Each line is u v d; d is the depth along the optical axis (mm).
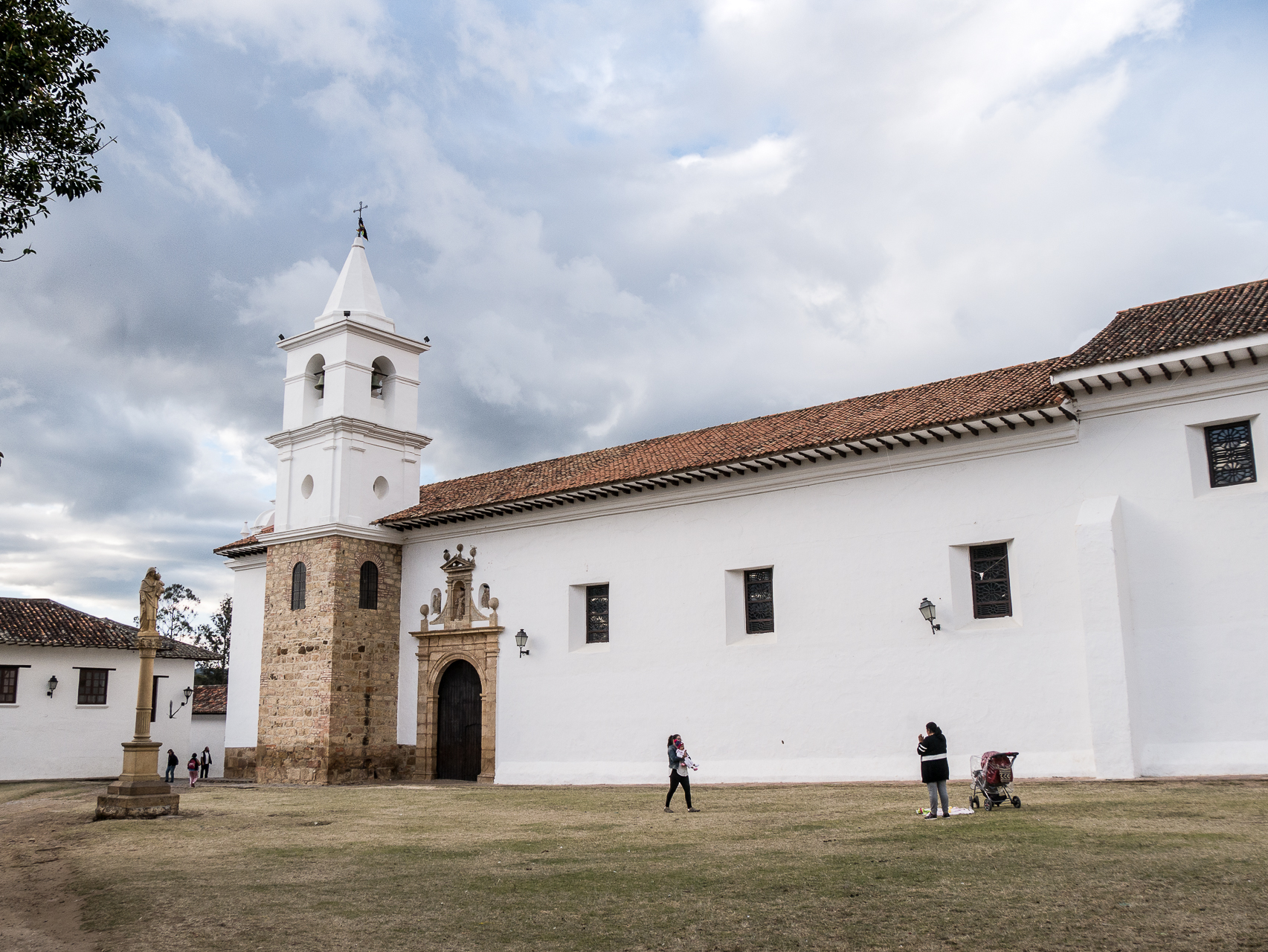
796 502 21531
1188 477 17094
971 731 18547
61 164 12195
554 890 9875
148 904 9883
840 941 7660
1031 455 18719
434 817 17062
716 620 22266
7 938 8828
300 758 27219
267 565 29672
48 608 36219
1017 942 7395
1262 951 6875
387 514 29172
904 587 19750
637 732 23078
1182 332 17156
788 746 20719
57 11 12062
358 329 29375
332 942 8227
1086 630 17094
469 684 27156
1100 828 11734
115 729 35281
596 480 24109
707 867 10727
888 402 22562
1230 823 11578
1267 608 16094
